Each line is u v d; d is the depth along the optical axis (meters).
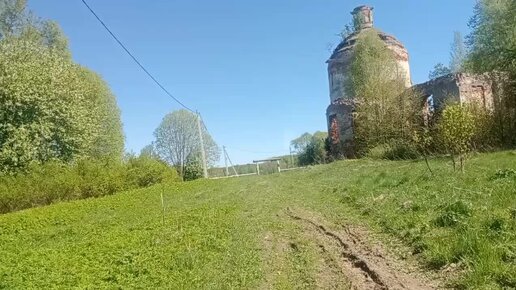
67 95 34.75
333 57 44.00
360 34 40.00
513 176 11.24
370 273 7.48
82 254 10.72
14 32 40.91
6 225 18.89
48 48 40.97
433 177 14.06
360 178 18.31
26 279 8.56
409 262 7.72
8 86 30.94
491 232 7.34
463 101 24.12
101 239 12.75
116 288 7.68
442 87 27.42
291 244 10.34
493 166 14.41
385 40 41.50
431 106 28.69
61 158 33.97
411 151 26.14
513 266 6.20
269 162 65.69
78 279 8.28
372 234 9.94
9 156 29.42
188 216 15.48
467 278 6.29
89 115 38.34
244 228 12.52
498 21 26.53
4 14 40.22
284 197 18.80
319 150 50.00
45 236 16.47
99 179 30.81
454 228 8.31
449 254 7.21
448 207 9.26
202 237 11.47
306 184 22.48
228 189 26.95
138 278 8.27
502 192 9.63
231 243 10.83
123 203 24.12
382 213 11.27
